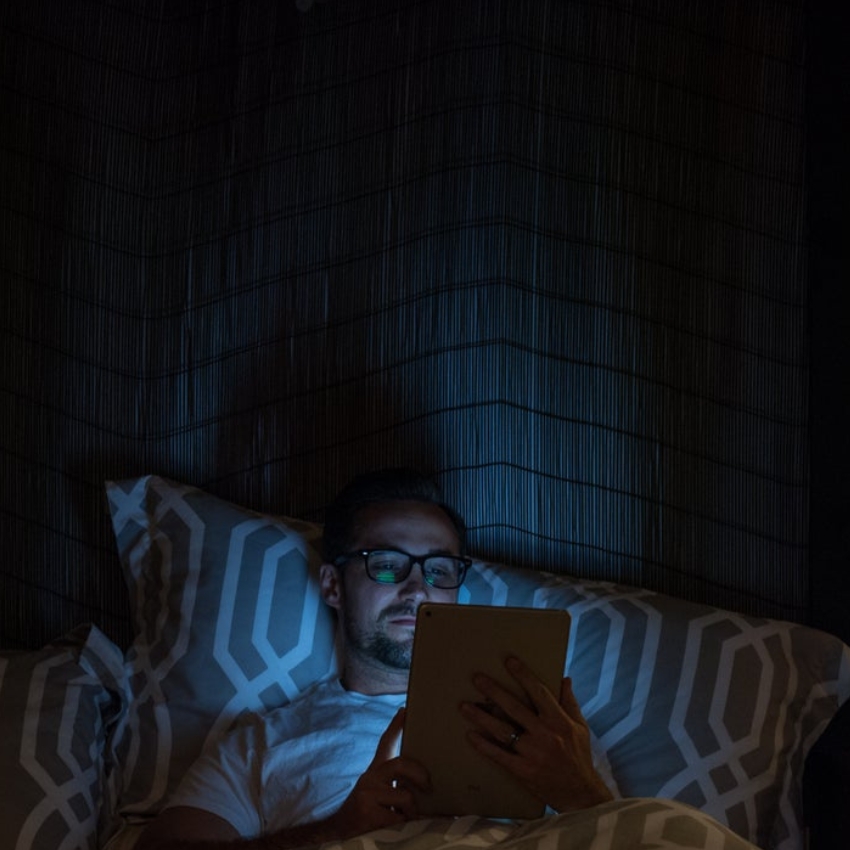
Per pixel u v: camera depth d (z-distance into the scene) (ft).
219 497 7.23
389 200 7.34
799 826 6.09
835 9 6.91
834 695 6.25
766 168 7.11
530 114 7.29
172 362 7.37
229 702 6.44
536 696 5.24
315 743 5.92
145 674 6.56
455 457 7.24
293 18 7.43
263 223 7.38
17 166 7.46
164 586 6.73
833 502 6.82
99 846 6.20
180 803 5.82
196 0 7.47
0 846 5.63
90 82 7.45
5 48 7.48
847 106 6.82
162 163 7.44
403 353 7.30
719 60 7.18
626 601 6.52
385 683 6.21
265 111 7.41
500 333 7.25
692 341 7.12
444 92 7.33
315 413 7.31
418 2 7.36
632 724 6.19
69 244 7.41
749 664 6.24
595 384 7.17
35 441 7.36
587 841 4.76
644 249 7.18
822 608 6.84
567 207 7.23
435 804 5.39
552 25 7.30
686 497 7.07
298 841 5.33
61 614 7.27
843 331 6.82
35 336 7.40
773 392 7.03
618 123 7.23
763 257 7.09
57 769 5.96
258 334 7.36
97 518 7.29
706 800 5.95
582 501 7.15
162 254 7.41
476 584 6.65
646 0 7.25
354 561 6.24
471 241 7.29
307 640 6.57
